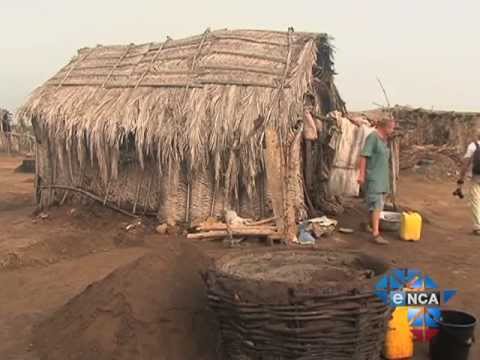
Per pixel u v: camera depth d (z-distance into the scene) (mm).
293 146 9336
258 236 9125
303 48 10250
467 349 4566
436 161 21188
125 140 10375
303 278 4766
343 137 10867
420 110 23078
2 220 11883
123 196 10844
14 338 5410
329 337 3967
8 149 34875
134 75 11273
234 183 9555
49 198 12133
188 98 9836
